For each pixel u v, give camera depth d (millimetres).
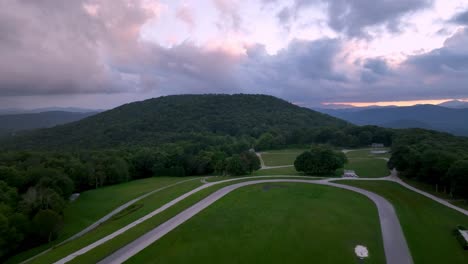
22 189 69062
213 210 53875
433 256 37875
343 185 74062
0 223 45562
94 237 44375
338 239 42031
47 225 51312
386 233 44781
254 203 58500
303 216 50719
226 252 38344
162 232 44594
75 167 89688
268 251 38562
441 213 53062
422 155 73438
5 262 45562
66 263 36125
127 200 74500
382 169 95562
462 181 58094
